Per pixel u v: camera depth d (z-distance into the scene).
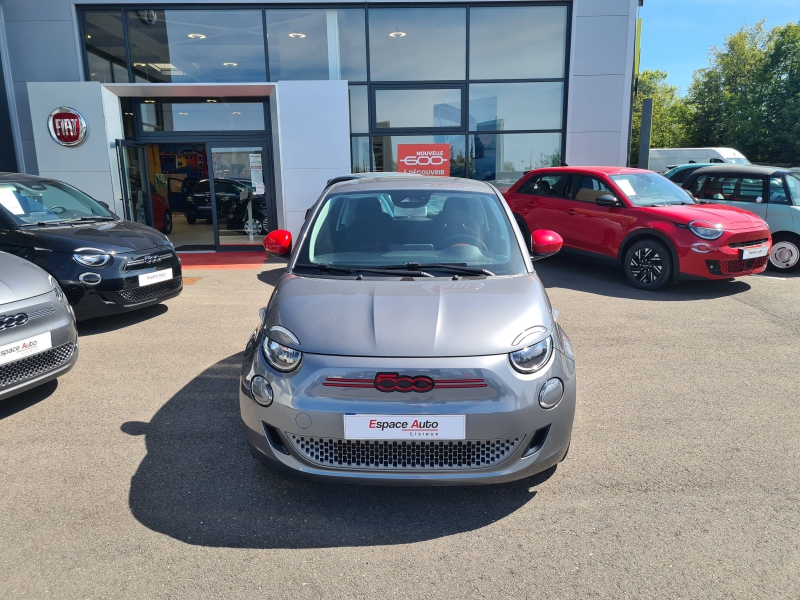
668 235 7.04
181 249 11.00
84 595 2.15
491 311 2.74
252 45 10.93
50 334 3.80
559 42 11.18
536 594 2.16
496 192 3.95
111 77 10.81
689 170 11.75
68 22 10.44
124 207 10.32
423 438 2.45
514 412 2.47
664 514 2.66
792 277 8.17
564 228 8.54
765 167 9.10
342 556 2.38
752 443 3.35
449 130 11.39
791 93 37.16
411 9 10.97
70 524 2.58
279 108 10.04
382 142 11.41
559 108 11.41
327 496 2.83
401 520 2.64
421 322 2.64
